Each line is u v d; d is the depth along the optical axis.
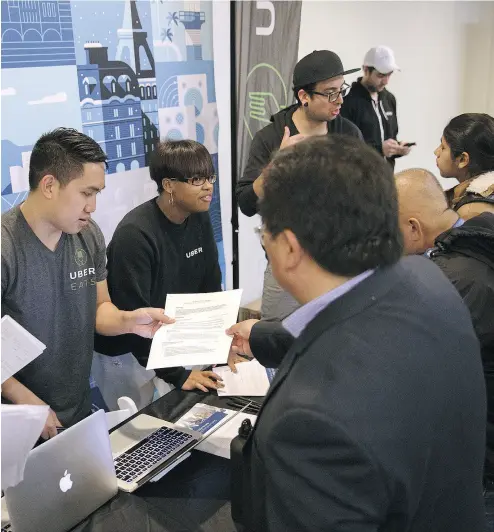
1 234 1.46
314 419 0.70
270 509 0.75
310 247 0.77
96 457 1.20
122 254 1.93
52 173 1.42
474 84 6.01
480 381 0.88
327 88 2.45
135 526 1.17
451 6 5.34
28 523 1.10
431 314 0.81
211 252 2.24
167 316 1.59
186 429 1.46
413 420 0.74
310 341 0.79
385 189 0.77
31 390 1.60
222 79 3.29
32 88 2.28
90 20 2.46
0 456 0.94
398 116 5.15
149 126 2.87
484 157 1.79
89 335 1.70
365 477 0.70
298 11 3.34
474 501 0.89
